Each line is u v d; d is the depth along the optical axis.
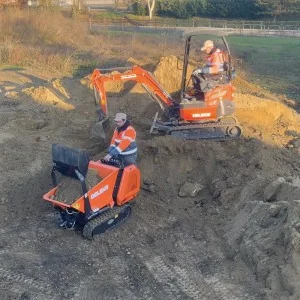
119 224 9.88
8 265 8.59
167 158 11.70
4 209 10.30
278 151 11.73
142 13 57.38
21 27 29.14
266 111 13.98
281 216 8.78
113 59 23.17
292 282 7.44
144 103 15.03
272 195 9.80
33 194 10.85
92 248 9.20
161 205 10.75
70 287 8.12
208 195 11.13
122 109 14.94
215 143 11.87
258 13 55.72
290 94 21.86
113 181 9.66
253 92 17.23
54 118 14.79
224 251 9.05
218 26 48.69
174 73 15.57
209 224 9.99
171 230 9.85
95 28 39.81
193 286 8.13
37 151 12.56
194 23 49.78
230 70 12.41
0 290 7.98
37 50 23.77
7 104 15.80
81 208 9.26
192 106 12.30
